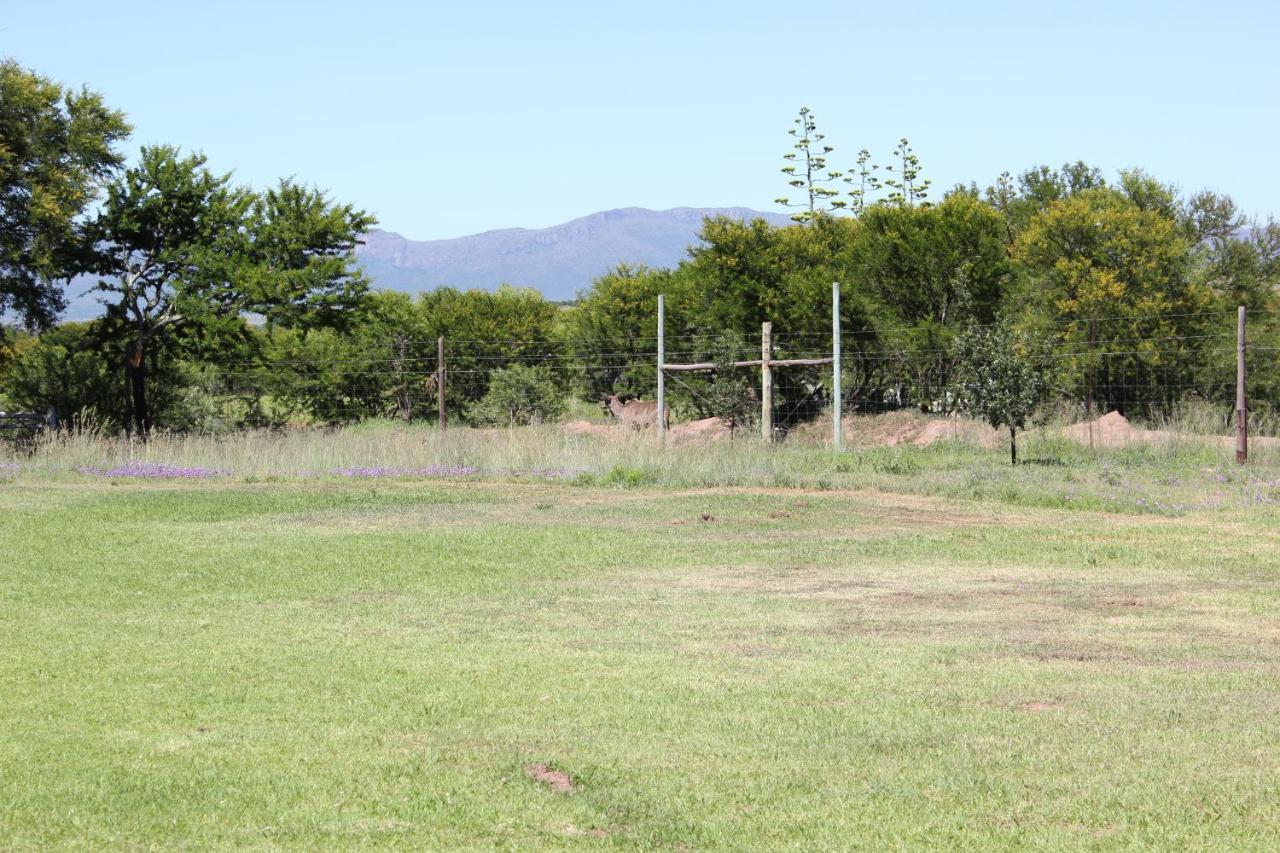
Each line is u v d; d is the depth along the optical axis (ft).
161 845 18.29
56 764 21.94
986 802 19.94
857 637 32.83
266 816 19.47
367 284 122.52
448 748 23.00
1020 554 47.44
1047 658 30.12
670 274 159.53
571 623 34.96
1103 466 81.87
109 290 118.11
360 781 21.15
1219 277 135.95
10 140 110.32
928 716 24.89
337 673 28.78
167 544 50.34
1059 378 118.73
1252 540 50.65
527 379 128.98
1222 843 18.13
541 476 80.23
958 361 104.53
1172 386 124.06
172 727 24.39
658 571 44.21
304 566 45.06
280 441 93.09
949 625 34.42
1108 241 128.36
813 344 128.16
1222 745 22.75
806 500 66.03
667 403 134.51
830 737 23.50
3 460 86.99
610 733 23.89
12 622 35.17
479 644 32.07
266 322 119.85
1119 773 21.24
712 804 19.97
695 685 27.53
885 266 130.72
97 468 84.12
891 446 106.11
